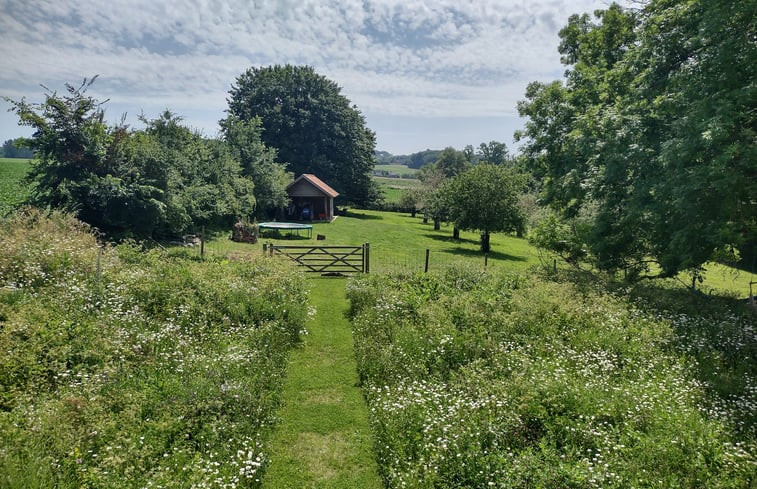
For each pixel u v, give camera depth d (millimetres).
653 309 12094
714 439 6117
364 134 62500
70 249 11680
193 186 25094
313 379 9000
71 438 5555
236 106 55719
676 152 11797
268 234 31500
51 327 8094
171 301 10562
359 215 55562
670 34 14305
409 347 9391
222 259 17188
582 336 9922
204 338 9422
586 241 17375
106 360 7684
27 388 6625
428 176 65625
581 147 17047
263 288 12102
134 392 6879
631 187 14844
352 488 5984
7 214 15562
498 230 32125
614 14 21312
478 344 9289
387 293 12555
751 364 9109
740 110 11539
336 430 7320
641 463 5695
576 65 22344
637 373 8539
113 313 9352
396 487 5727
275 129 52688
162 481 5230
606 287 14086
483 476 5578
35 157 17938
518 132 25078
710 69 12148
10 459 4898
